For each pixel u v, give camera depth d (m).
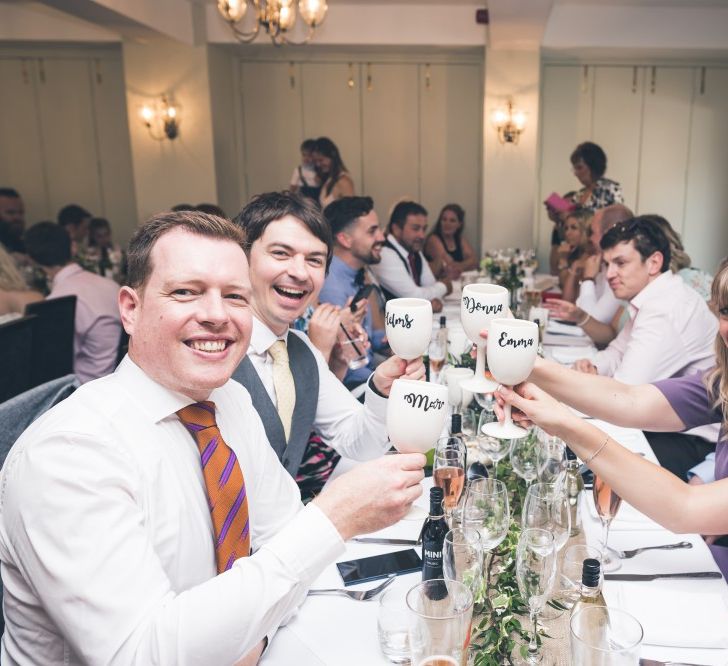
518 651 1.02
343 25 6.59
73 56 7.37
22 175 7.65
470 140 7.53
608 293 3.72
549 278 5.54
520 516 1.40
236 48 6.90
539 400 1.28
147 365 1.03
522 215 6.90
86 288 3.46
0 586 1.17
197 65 6.51
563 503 1.27
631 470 1.25
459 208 6.03
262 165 7.63
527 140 6.74
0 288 3.31
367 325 3.00
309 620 1.13
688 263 3.09
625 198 7.61
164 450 1.03
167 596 0.87
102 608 0.84
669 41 6.47
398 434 1.13
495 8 5.42
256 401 1.59
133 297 1.02
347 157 7.63
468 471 1.60
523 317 3.72
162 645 0.83
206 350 1.00
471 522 1.18
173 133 6.61
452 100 7.46
